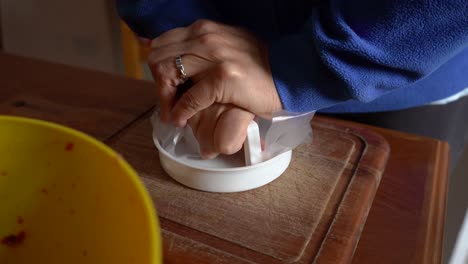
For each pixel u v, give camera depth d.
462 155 0.92
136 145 0.54
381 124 0.67
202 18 0.60
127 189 0.27
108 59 1.54
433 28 0.37
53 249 0.33
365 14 0.39
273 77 0.44
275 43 0.46
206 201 0.45
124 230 0.27
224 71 0.43
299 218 0.42
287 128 0.49
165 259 0.38
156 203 0.44
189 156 0.49
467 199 0.92
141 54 1.14
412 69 0.40
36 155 0.33
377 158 0.52
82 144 0.31
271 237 0.40
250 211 0.43
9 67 0.75
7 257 0.34
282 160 0.48
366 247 0.40
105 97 0.66
